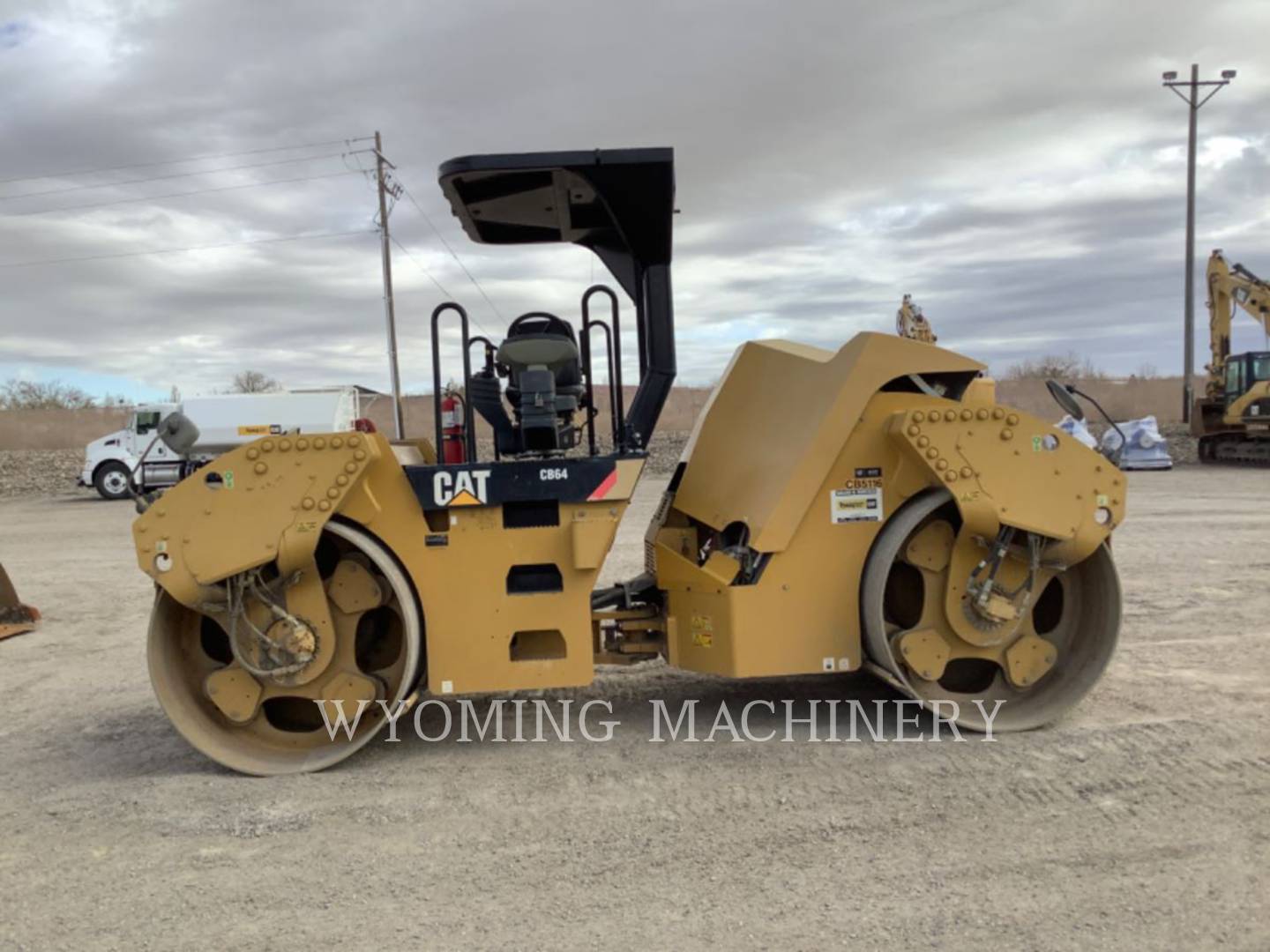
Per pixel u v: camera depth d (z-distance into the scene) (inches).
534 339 167.9
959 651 174.1
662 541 182.4
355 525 162.7
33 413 1317.7
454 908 116.0
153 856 131.9
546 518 164.4
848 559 170.2
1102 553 172.1
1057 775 150.0
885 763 157.0
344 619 167.6
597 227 196.2
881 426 170.1
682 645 175.9
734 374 193.5
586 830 136.0
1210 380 909.8
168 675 162.6
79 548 490.9
